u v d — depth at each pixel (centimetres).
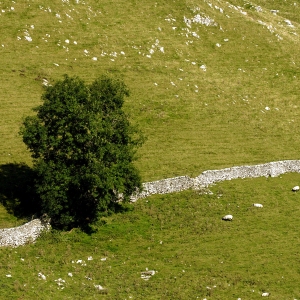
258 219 7119
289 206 7519
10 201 6800
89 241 6353
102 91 6900
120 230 6625
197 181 7694
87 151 6444
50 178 6291
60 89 6550
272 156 8856
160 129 9062
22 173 7394
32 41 10169
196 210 7150
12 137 8106
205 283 5762
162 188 7444
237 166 8250
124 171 6631
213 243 6538
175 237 6600
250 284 5831
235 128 9469
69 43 10362
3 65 9494
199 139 8975
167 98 9794
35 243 6153
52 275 5662
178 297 5484
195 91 10169
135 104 9456
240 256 6319
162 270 5956
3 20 10350
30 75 9444
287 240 6712
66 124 6412
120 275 5803
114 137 6725
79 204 6538
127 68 10262
